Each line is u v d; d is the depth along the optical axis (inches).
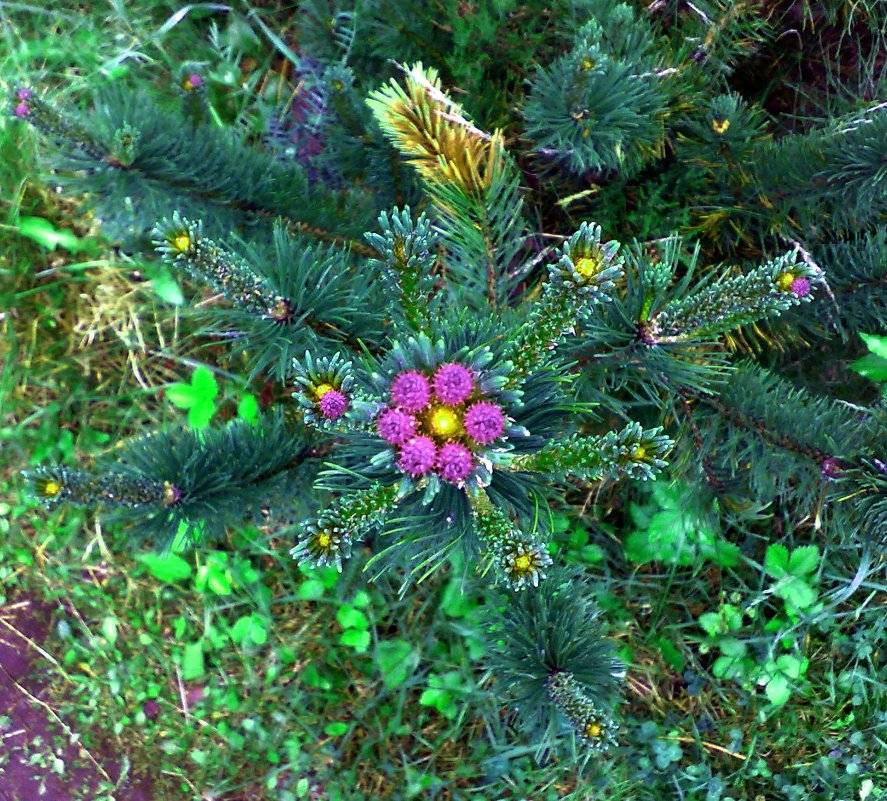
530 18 13.7
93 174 11.5
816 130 12.6
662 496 14.8
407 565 11.5
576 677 10.5
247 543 16.3
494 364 9.2
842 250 12.9
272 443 11.6
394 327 10.7
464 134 10.2
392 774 15.8
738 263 13.9
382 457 7.7
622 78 11.5
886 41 14.8
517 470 8.9
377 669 16.1
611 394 13.8
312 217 13.1
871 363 13.3
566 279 7.5
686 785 15.3
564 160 13.3
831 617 15.0
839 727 15.2
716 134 12.1
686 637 15.7
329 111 14.2
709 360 11.0
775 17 14.5
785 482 12.4
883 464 10.4
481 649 15.4
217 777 16.1
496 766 15.5
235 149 12.6
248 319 11.4
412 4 13.8
